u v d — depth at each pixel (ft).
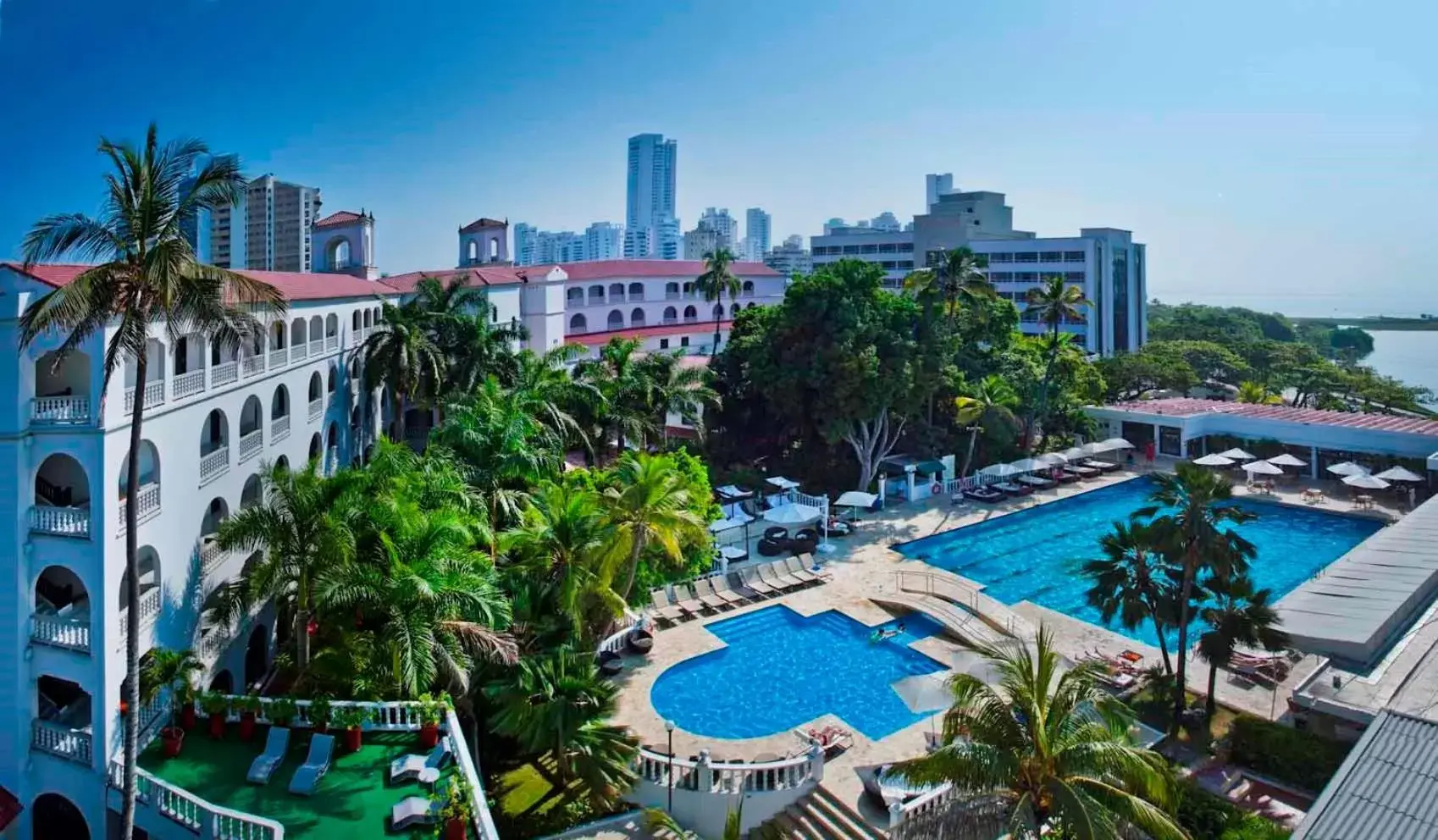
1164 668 100.68
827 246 504.43
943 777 57.16
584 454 169.17
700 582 127.34
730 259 244.42
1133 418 224.94
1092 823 51.60
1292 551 156.25
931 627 118.83
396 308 153.17
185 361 102.06
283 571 84.23
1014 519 172.86
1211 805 73.41
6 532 73.31
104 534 72.64
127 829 63.16
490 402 126.62
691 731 90.79
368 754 74.59
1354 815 49.24
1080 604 130.52
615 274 290.15
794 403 177.37
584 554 93.71
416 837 63.41
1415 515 137.28
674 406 172.14
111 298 61.11
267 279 124.36
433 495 96.27
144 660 77.41
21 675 74.23
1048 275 424.87
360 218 195.93
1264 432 211.00
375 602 78.38
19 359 72.23
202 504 91.97
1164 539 90.38
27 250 60.08
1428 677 87.66
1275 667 101.60
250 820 62.49
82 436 72.95
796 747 86.22
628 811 77.97
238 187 64.54
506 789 81.00
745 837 76.23
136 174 61.11
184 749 75.20
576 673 81.97
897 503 180.75
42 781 75.00
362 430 160.66
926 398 183.62
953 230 450.30
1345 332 570.87
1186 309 590.14
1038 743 56.75
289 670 95.66
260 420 112.06
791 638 114.62
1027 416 203.51
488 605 80.38
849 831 73.92
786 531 151.43
